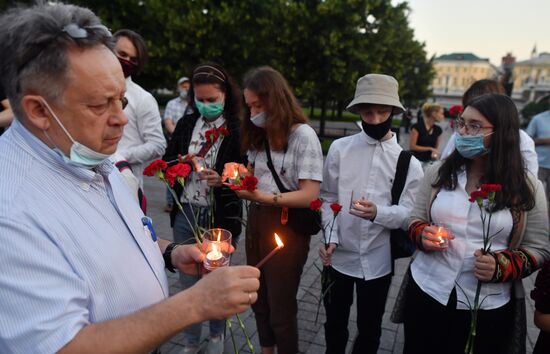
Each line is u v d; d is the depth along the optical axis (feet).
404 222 6.78
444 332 6.04
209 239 4.45
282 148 7.06
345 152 7.55
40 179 2.92
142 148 9.45
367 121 7.08
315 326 10.23
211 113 8.15
